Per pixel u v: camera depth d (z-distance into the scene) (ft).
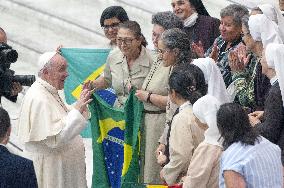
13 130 111.75
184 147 78.07
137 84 91.61
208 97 75.97
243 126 70.74
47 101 87.35
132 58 91.71
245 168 69.82
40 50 125.49
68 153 88.63
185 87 79.71
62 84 88.89
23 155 106.11
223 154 71.00
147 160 90.58
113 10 98.58
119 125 91.56
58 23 127.44
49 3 130.31
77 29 125.70
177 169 78.54
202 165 73.82
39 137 86.69
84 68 100.32
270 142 71.92
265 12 90.07
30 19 129.90
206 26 99.76
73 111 86.99
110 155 92.94
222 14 93.71
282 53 79.41
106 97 96.07
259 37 86.63
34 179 72.23
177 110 81.15
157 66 89.92
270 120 78.54
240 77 89.30
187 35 94.02
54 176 88.53
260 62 84.99
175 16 92.73
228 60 91.91
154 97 88.53
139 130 90.33
